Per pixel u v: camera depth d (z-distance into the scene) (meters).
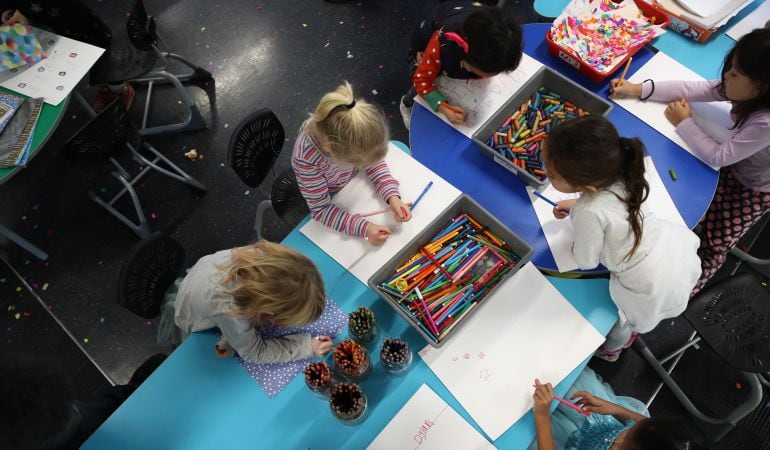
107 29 2.45
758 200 1.84
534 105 1.71
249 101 2.93
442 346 1.35
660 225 1.39
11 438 1.20
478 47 1.55
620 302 1.38
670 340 2.21
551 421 1.58
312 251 1.53
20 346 2.38
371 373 1.34
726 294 1.78
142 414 1.35
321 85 2.94
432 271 1.43
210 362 1.40
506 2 3.03
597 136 1.18
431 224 1.41
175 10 3.26
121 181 2.62
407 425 1.27
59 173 2.78
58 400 1.27
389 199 1.55
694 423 2.03
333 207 1.55
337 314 1.43
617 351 1.95
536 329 1.35
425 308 1.36
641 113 1.69
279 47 3.08
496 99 1.77
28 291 2.49
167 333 1.87
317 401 1.33
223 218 2.63
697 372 2.15
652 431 1.05
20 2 2.23
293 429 1.31
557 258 1.47
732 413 1.89
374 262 1.49
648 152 1.62
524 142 1.65
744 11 1.84
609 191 1.26
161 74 2.72
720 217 1.92
